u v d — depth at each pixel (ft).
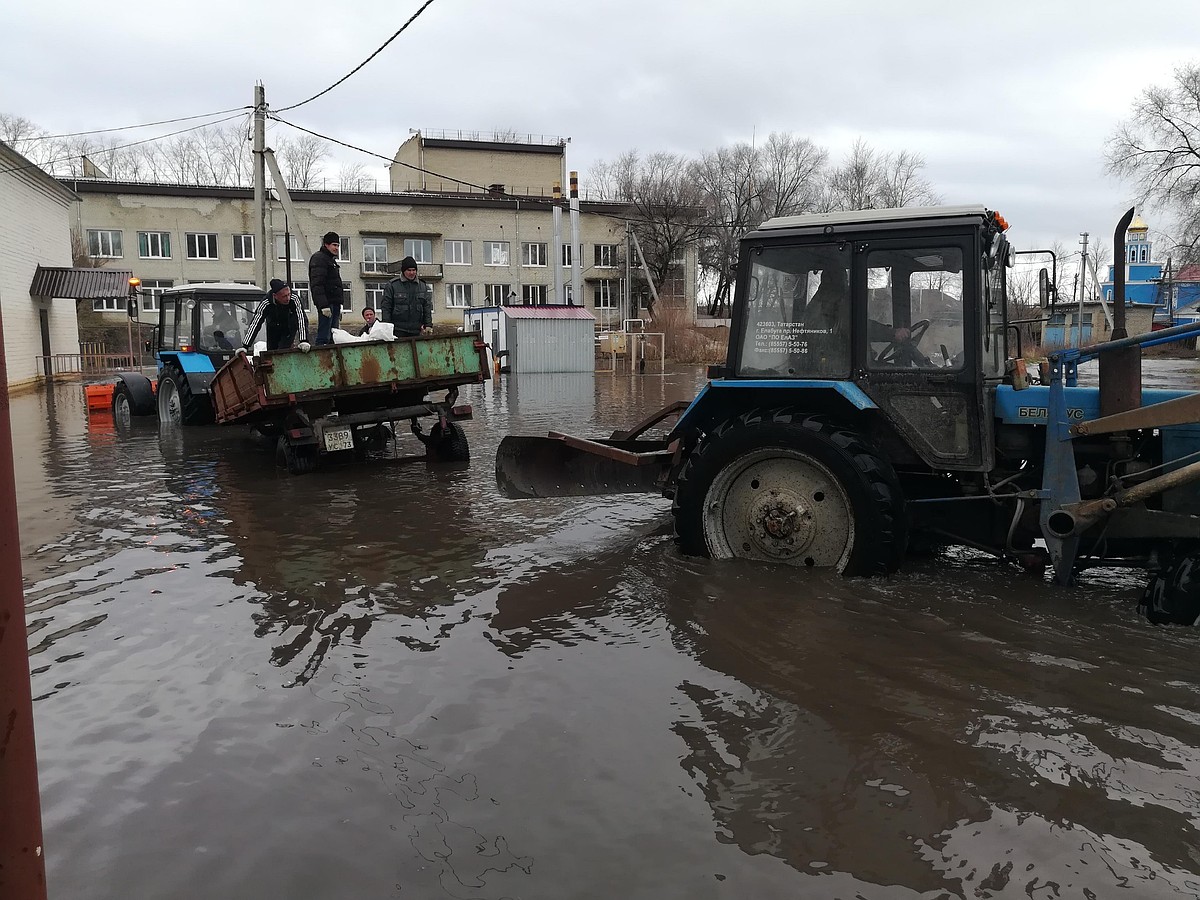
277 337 33.50
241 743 9.69
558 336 102.06
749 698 10.59
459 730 9.88
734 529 16.58
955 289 15.26
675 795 8.46
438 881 7.22
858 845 7.66
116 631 13.30
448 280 167.22
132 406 45.01
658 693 10.77
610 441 20.86
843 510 15.55
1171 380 34.45
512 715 10.23
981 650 12.00
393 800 8.46
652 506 22.35
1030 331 19.66
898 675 11.19
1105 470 14.94
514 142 199.41
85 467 29.71
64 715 10.45
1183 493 14.14
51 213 93.40
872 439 16.03
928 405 15.49
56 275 87.15
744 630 12.87
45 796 8.66
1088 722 9.88
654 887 7.11
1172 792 8.45
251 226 156.66
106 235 150.82
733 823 8.00
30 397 69.21
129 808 8.43
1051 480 14.51
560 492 19.30
